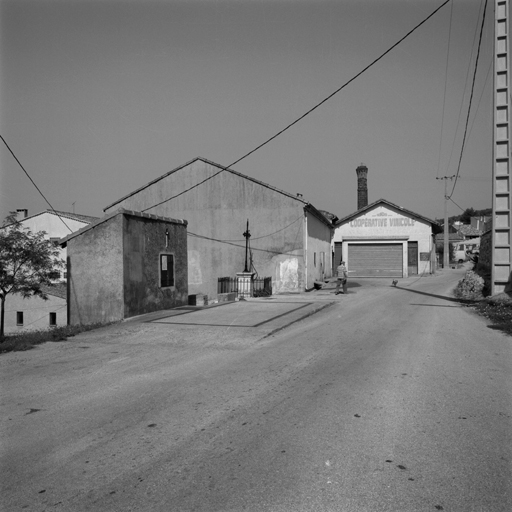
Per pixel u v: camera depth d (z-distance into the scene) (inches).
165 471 152.5
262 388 242.8
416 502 130.9
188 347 364.2
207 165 1021.8
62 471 155.6
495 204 593.9
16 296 914.7
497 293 592.1
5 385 263.0
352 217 1440.7
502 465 152.0
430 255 1405.0
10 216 499.8
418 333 402.3
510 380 250.2
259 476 146.9
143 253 560.4
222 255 1009.5
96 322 526.9
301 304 650.2
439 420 191.5
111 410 214.4
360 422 190.2
